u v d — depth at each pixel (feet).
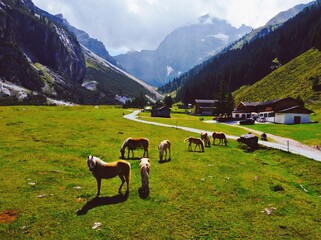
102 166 68.59
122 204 65.67
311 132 234.38
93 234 53.11
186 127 256.11
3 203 62.28
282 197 77.61
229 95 441.27
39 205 62.69
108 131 179.42
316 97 453.58
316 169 108.37
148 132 190.70
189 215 62.64
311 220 65.36
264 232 58.13
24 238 50.75
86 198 68.39
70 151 116.06
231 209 67.46
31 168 87.61
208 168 100.73
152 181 82.89
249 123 338.54
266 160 128.77
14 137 139.74
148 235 53.93
